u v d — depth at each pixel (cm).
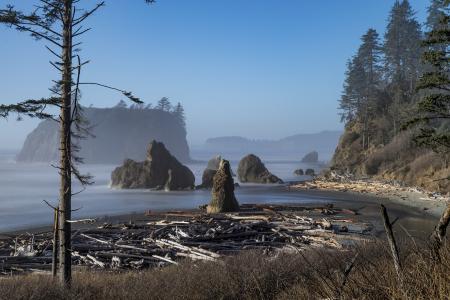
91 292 1204
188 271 1319
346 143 9525
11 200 6425
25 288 1180
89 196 6744
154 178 8269
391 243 387
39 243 2825
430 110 2142
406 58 9362
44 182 10625
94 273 1870
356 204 5231
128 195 6956
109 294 1155
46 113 1238
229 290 1045
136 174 8369
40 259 2427
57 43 1235
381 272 465
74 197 6581
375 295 399
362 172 8088
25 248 2670
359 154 8931
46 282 1249
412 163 6950
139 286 1211
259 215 4266
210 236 2927
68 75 1246
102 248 2681
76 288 1225
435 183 5941
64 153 1287
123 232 3297
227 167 4719
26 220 4325
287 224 3541
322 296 477
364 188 6706
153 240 2891
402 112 6950
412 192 5897
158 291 1145
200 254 2431
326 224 3416
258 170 9288
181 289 1127
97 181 10625
